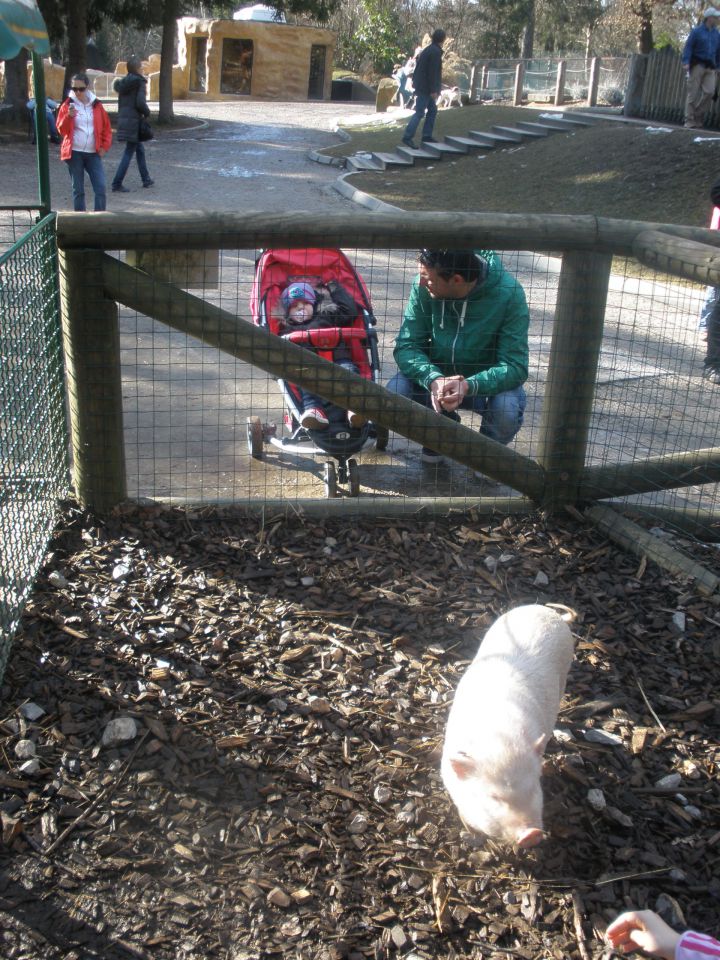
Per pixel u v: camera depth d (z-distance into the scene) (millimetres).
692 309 10242
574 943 2543
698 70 20984
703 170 16656
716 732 3338
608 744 3244
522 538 4484
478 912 2617
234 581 4016
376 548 4332
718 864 2812
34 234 3686
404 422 4445
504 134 23125
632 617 3947
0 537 3293
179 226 4023
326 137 27734
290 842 2775
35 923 2477
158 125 27719
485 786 2635
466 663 3605
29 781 2879
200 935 2490
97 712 3176
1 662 3230
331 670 3504
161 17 26797
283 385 5293
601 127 21719
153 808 2844
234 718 3221
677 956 2098
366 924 2559
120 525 4344
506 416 5234
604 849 2834
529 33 44562
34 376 3826
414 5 49750
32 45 3615
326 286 5922
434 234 4164
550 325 9477
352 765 3076
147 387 6887
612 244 4289
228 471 5500
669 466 4695
